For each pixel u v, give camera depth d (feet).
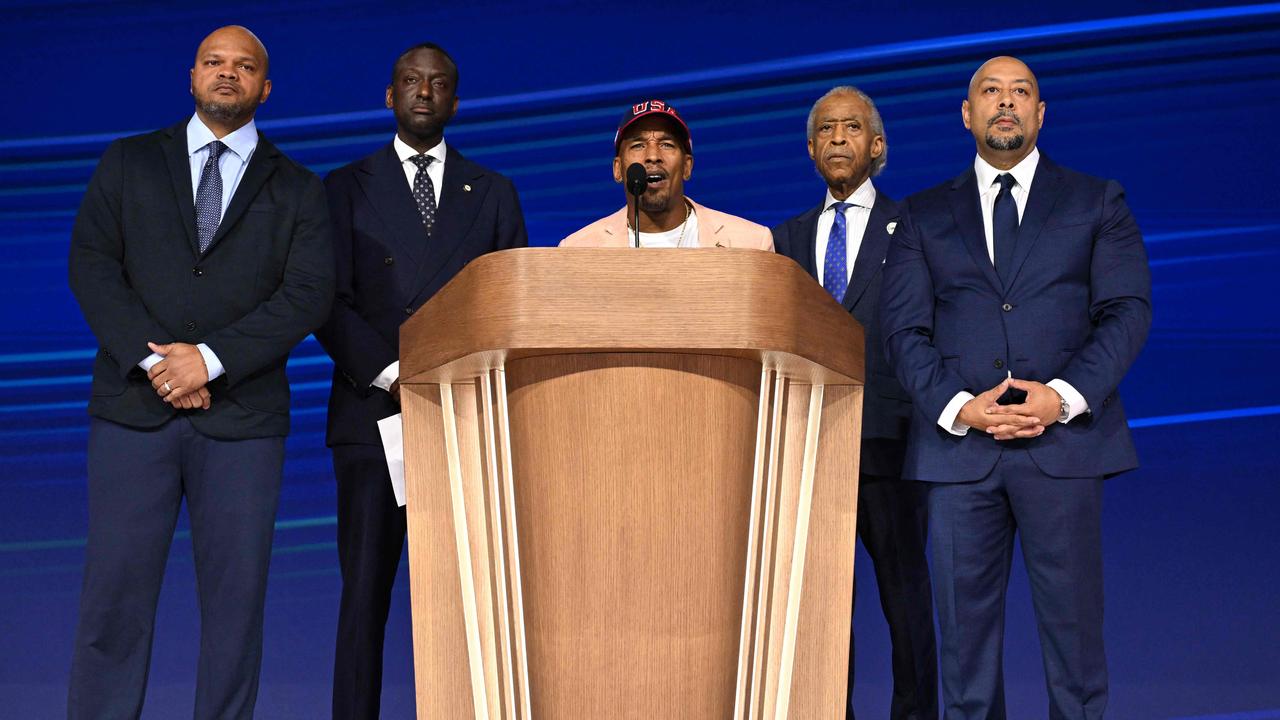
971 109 19.02
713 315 11.59
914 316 18.38
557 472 12.28
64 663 26.81
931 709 20.90
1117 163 28.35
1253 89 28.17
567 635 12.27
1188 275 28.04
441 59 20.86
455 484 13.88
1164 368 27.81
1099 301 17.83
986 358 17.74
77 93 28.40
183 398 17.25
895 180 28.63
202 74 18.65
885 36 28.76
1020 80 18.67
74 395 27.78
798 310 11.93
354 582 19.20
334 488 27.50
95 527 17.31
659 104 20.11
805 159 28.71
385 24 28.81
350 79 28.78
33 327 27.91
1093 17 28.48
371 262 20.13
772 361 12.35
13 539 27.27
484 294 11.73
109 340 17.24
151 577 17.44
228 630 17.53
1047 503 17.29
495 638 13.67
